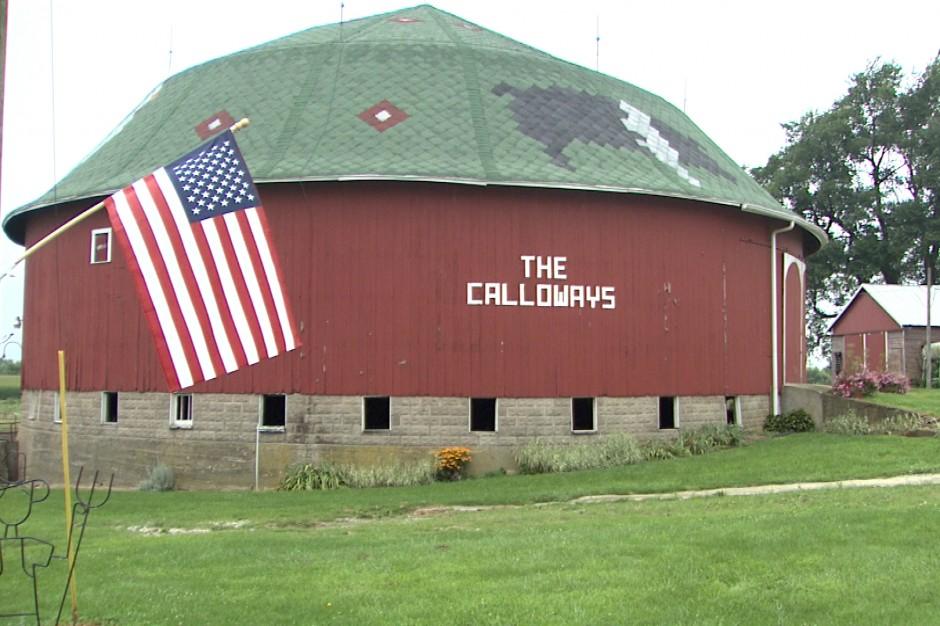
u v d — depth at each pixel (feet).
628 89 99.81
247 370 79.36
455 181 77.41
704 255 87.40
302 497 69.05
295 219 79.25
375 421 80.89
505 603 31.78
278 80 89.15
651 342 83.61
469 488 69.77
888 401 91.40
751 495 58.03
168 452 80.94
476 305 79.05
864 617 29.32
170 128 88.89
